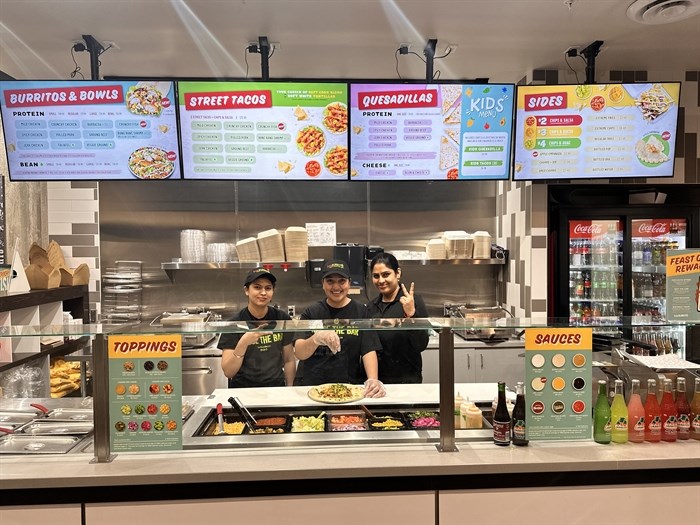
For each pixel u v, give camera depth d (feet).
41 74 12.52
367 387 7.45
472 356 8.08
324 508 5.65
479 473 5.69
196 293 15.81
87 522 5.49
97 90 9.68
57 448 6.04
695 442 6.27
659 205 13.92
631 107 10.57
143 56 11.59
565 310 14.05
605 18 10.06
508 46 11.39
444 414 6.06
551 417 6.21
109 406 5.88
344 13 9.72
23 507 5.45
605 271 14.47
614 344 6.59
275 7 9.44
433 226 16.37
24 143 9.78
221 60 11.90
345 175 10.27
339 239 16.15
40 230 14.52
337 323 6.57
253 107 9.93
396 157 10.28
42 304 11.67
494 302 16.47
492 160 10.44
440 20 10.06
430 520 5.72
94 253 15.28
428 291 16.47
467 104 10.23
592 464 5.72
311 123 10.05
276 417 7.07
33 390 10.14
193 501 5.56
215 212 15.81
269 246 14.46
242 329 6.19
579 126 10.61
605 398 6.29
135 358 5.88
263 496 5.61
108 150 9.89
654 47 11.64
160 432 5.93
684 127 13.39
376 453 5.97
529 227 13.60
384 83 10.04
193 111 9.86
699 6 9.29
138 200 15.58
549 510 5.78
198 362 10.77
